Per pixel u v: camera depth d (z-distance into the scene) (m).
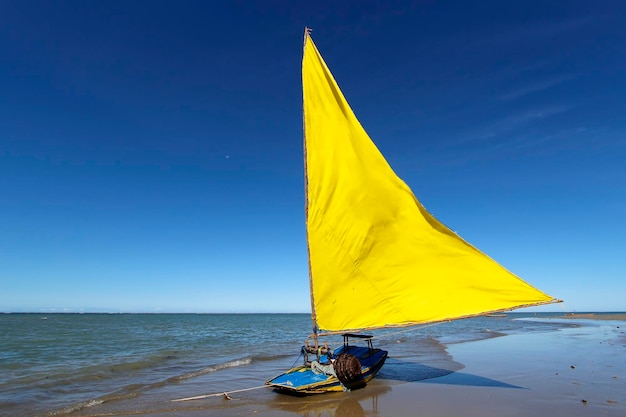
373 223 11.97
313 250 12.70
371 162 12.20
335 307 12.21
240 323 93.94
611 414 10.41
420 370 17.20
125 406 12.09
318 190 12.84
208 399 12.73
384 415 10.50
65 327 64.69
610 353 22.94
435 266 11.38
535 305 10.18
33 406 12.42
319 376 12.85
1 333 46.78
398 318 11.38
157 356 24.62
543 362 19.41
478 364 18.86
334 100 12.89
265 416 10.74
